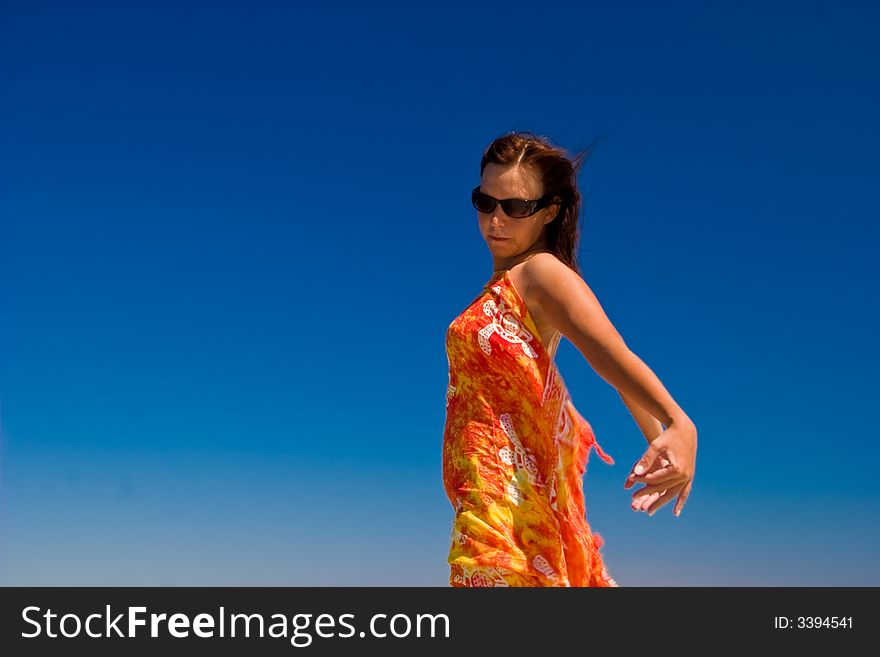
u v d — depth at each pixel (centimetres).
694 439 221
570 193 268
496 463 240
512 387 243
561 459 250
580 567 250
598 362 232
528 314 246
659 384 227
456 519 241
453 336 252
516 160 261
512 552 232
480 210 267
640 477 216
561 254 270
